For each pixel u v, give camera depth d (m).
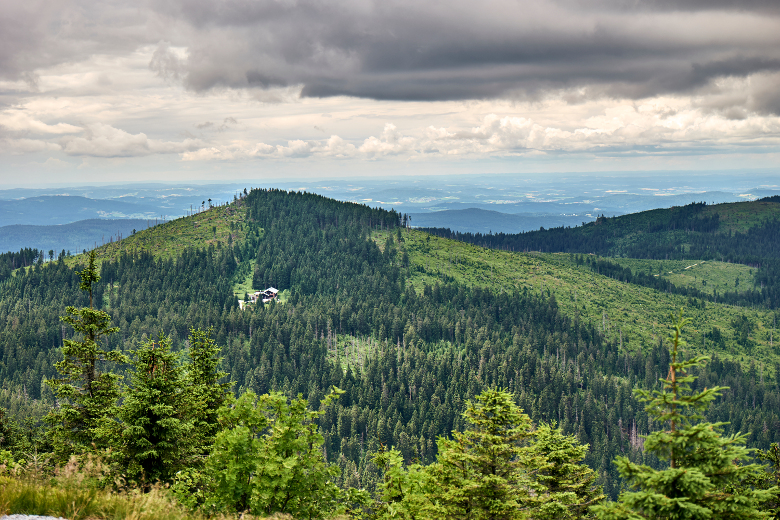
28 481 19.59
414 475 30.19
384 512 30.61
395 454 31.05
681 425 21.14
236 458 26.53
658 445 20.94
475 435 32.38
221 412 29.19
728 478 20.62
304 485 27.70
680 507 19.38
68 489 18.86
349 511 32.19
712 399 20.31
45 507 17.20
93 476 23.92
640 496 19.73
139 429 31.39
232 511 25.73
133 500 19.55
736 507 19.70
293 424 27.72
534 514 32.81
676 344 21.62
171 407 32.47
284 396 28.97
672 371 21.52
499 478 29.80
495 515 30.02
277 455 26.95
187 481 28.69
